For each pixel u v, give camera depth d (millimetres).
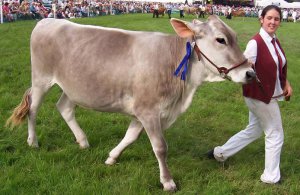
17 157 5422
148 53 4672
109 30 5051
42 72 5488
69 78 5160
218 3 56125
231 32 4430
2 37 15508
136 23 25016
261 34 4668
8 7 23703
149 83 4609
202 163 5574
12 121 5723
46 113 7113
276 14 4555
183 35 4516
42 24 5473
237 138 5336
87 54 4988
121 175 5102
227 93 9680
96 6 34594
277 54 4684
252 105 4832
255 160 5727
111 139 6250
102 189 4641
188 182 4984
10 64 10766
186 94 4801
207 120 7531
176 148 6035
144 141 6133
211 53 4422
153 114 4668
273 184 5004
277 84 4766
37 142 5859
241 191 4863
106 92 4922
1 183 4719
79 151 5664
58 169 5055
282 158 5816
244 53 4648
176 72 4613
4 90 8602
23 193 4531
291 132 6895
